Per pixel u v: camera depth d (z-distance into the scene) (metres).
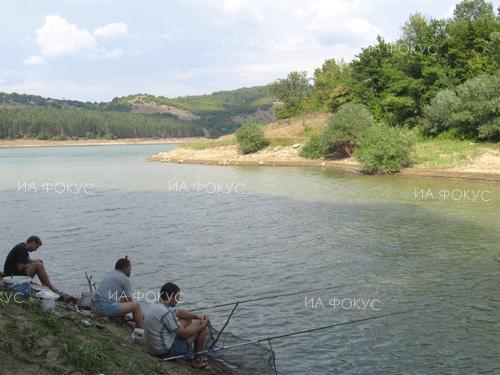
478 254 18.02
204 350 9.00
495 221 23.72
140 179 48.97
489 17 63.84
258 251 19.30
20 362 6.42
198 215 27.69
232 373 8.97
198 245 20.48
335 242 20.47
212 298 14.08
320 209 28.73
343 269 16.59
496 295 13.77
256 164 63.75
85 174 56.09
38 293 9.55
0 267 17.36
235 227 24.12
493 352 10.45
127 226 24.73
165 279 15.93
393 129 50.03
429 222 23.98
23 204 32.44
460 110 52.38
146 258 18.53
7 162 84.06
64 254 19.25
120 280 10.17
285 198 33.56
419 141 55.41
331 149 61.16
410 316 12.46
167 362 8.41
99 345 7.86
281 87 118.00
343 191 36.22
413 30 63.62
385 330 11.69
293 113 110.88
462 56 59.66
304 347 10.89
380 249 19.11
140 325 10.12
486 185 36.94
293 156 65.19
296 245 20.14
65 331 8.04
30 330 7.45
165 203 32.41
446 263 16.98
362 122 56.19
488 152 46.56
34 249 11.30
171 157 78.88
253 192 37.12
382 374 9.66
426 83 60.91
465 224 23.25
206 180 46.84
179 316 9.07
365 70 68.12
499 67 53.50
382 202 30.58
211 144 81.31
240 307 13.33
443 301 13.43
